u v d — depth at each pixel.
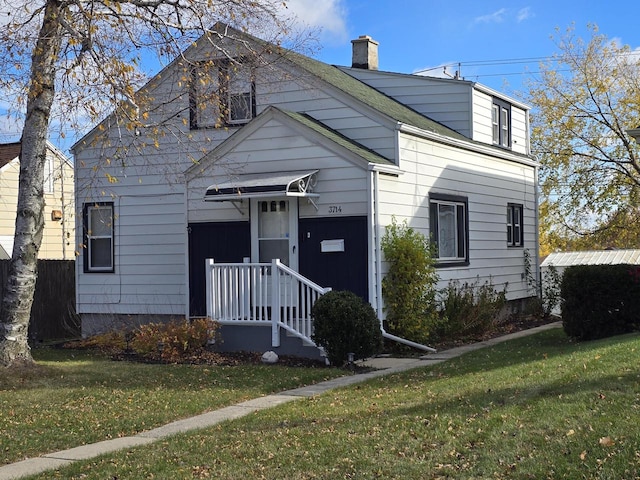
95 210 19.83
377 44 23.22
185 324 15.70
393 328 15.93
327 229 15.90
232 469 7.30
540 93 30.47
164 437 9.01
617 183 29.62
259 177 16.12
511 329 20.28
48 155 28.30
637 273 15.19
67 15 13.36
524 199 23.86
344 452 7.55
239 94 17.97
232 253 16.86
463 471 6.65
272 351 14.84
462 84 20.75
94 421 9.97
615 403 8.09
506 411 8.38
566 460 6.57
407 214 16.91
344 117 17.22
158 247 19.12
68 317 21.47
